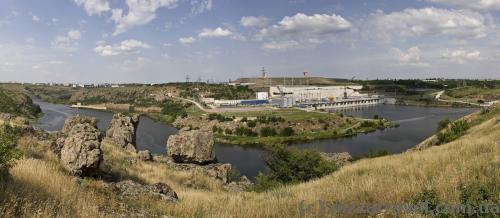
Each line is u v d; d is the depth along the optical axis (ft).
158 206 40.50
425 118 503.20
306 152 107.55
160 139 323.98
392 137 354.74
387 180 42.93
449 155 58.44
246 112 517.14
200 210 39.42
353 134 381.81
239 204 41.50
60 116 472.85
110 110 643.04
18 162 41.68
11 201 27.25
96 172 55.72
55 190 35.04
